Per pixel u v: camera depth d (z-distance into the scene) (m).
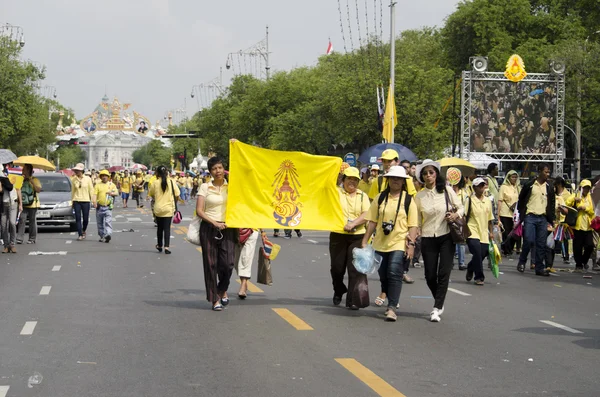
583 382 7.37
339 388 7.02
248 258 12.00
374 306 11.66
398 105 49.19
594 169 59.72
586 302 12.55
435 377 7.47
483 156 38.22
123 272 15.56
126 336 9.28
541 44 55.81
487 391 7.00
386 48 60.16
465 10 60.94
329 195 11.16
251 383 7.18
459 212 10.45
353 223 10.84
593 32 45.91
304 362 8.01
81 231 23.34
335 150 75.62
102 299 12.09
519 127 37.31
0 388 7.00
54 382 7.22
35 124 71.88
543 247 16.17
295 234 26.25
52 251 19.78
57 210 26.45
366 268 10.43
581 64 41.53
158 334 9.39
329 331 9.64
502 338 9.41
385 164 13.97
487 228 14.72
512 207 19.77
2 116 64.12
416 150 49.94
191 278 14.73
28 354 8.35
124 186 49.12
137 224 31.31
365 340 9.14
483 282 14.62
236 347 8.69
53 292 12.81
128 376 7.44
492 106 37.22
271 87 76.31
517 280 15.34
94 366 7.82
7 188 19.02
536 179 16.27
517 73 36.97
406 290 13.47
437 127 49.19
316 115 67.00
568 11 58.50
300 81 75.62
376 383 7.19
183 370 7.66
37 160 21.80
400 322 10.35
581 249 16.91
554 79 37.28
